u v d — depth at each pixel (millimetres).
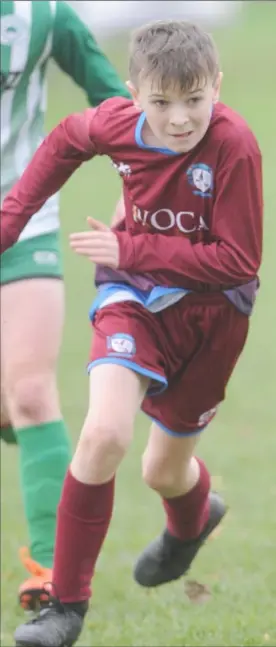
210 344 15227
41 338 18156
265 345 35406
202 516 17172
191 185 14320
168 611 18766
